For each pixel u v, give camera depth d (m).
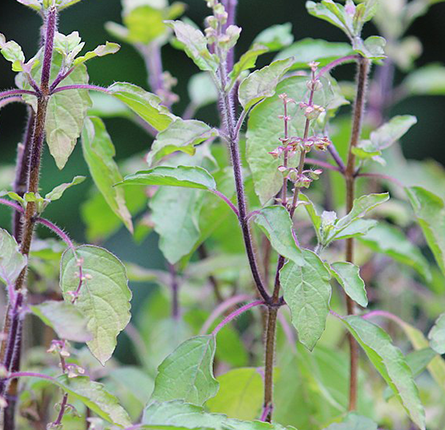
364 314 0.99
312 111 0.90
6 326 0.91
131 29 1.10
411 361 0.96
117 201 0.98
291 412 1.01
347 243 0.99
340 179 1.16
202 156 1.00
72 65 0.91
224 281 1.15
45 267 1.05
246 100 0.91
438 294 1.17
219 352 1.07
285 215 0.90
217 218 0.99
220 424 0.88
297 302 0.90
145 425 0.87
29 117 0.95
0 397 0.87
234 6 1.02
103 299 0.91
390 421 1.08
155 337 1.11
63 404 0.90
